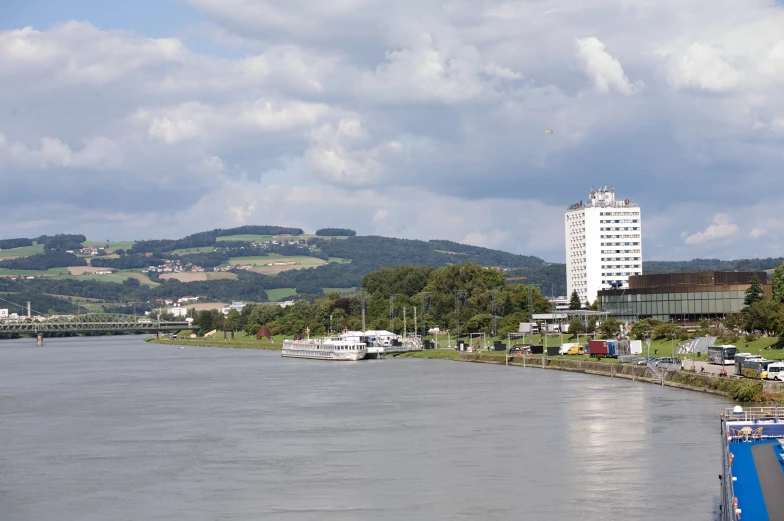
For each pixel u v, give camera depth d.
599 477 129.50
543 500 118.88
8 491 130.12
